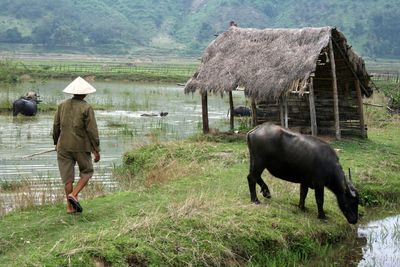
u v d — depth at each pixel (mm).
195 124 25359
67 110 9000
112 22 145750
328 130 18109
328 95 18219
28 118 26359
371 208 12188
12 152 17703
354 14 139375
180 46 140625
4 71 47125
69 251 7426
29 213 9359
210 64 18062
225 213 9422
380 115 24078
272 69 16328
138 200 10250
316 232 9633
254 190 10164
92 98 36906
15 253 7719
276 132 9867
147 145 16766
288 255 8945
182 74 62688
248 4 164875
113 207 9734
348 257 9484
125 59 105188
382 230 10797
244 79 16672
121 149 18625
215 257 8281
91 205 9859
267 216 9625
